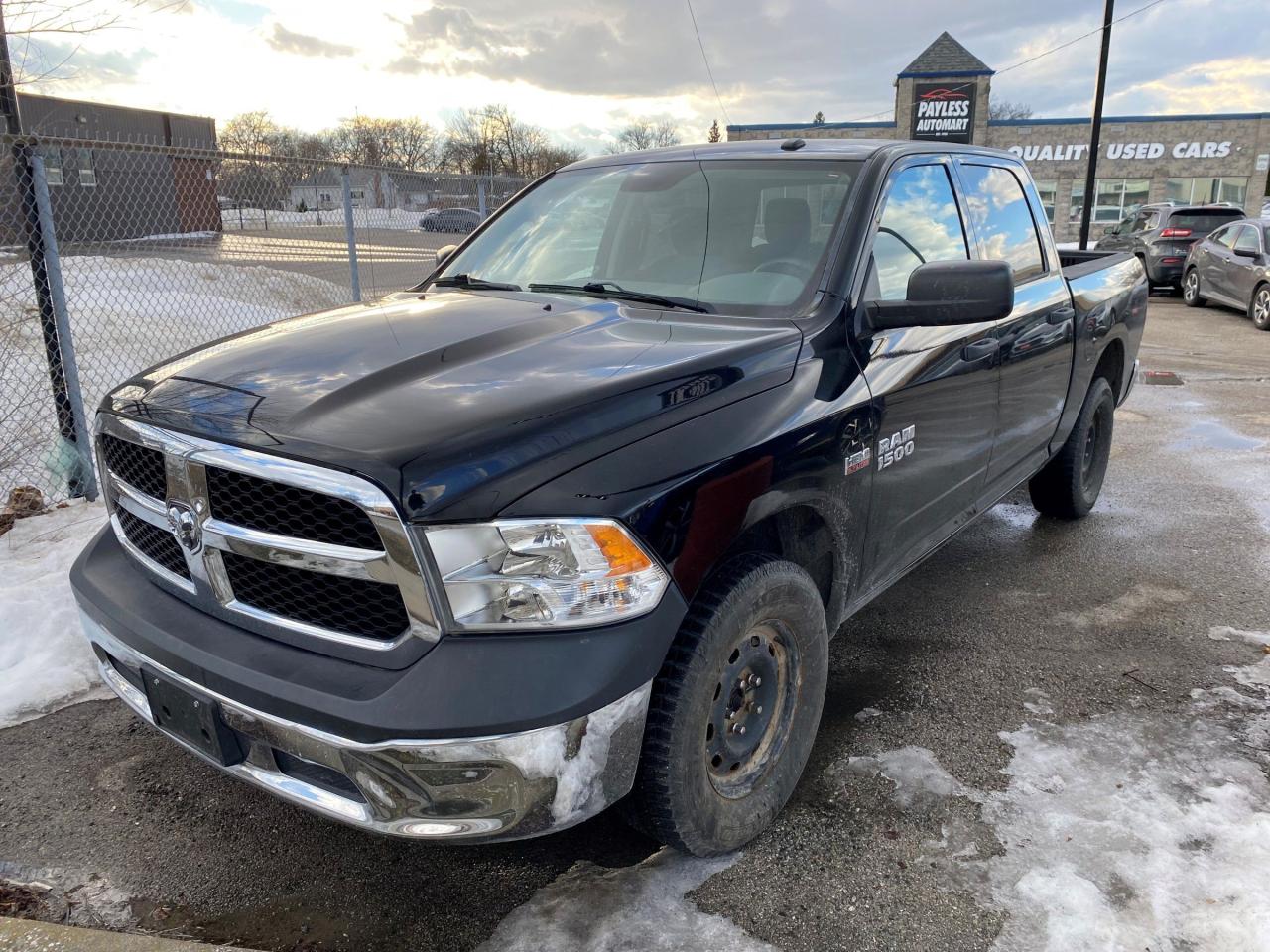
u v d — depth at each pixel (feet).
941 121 111.75
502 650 6.16
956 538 16.65
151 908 7.73
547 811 6.35
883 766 9.63
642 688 6.62
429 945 7.34
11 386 19.13
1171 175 109.50
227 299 28.17
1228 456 22.03
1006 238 13.30
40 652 11.79
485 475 6.16
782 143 11.63
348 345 8.23
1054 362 13.98
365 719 6.06
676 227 10.58
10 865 8.19
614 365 7.54
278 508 6.57
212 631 7.08
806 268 9.46
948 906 7.65
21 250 16.60
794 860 8.22
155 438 7.18
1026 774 9.50
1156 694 11.13
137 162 24.12
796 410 8.07
